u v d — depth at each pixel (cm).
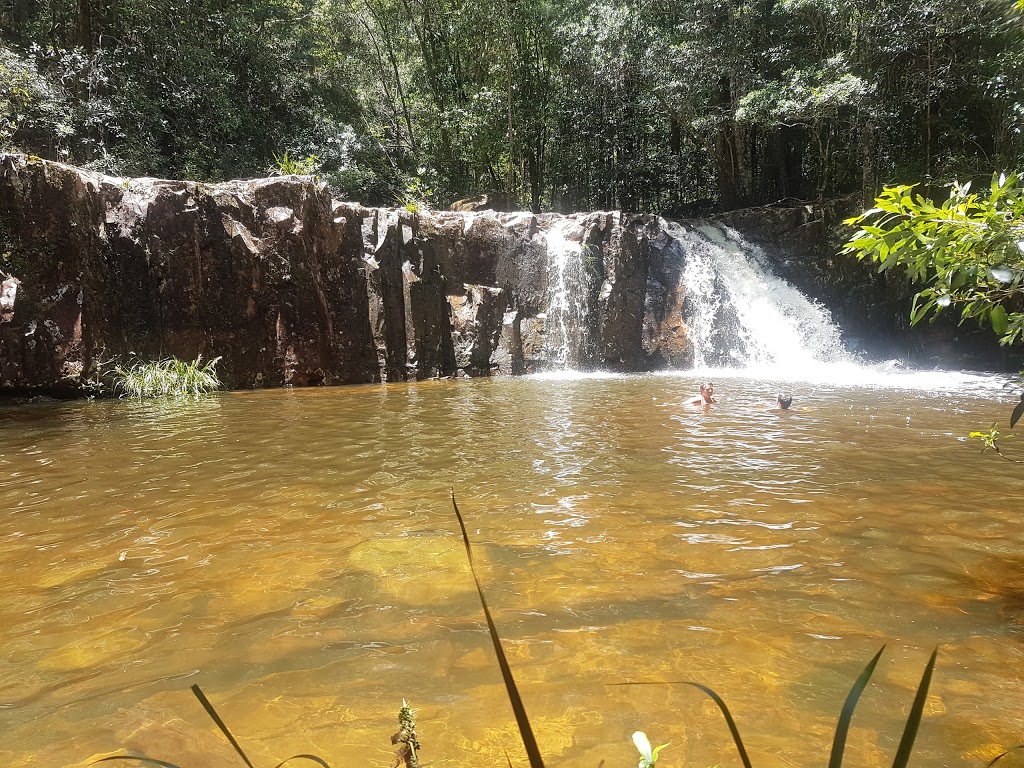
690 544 422
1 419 990
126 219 1322
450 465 655
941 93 2186
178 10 2223
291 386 1472
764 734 225
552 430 852
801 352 1995
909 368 1783
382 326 1609
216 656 292
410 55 3153
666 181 2945
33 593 363
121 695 262
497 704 249
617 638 299
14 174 1170
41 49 1834
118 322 1299
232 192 1457
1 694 265
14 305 1159
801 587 353
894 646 288
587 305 1795
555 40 2539
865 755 212
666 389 1321
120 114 1959
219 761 217
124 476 625
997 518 465
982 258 260
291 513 503
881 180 2184
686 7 2406
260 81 2517
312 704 252
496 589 358
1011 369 1714
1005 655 277
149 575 386
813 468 623
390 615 329
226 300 1421
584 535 442
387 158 2822
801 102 2067
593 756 215
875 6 2069
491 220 1802
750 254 2159
